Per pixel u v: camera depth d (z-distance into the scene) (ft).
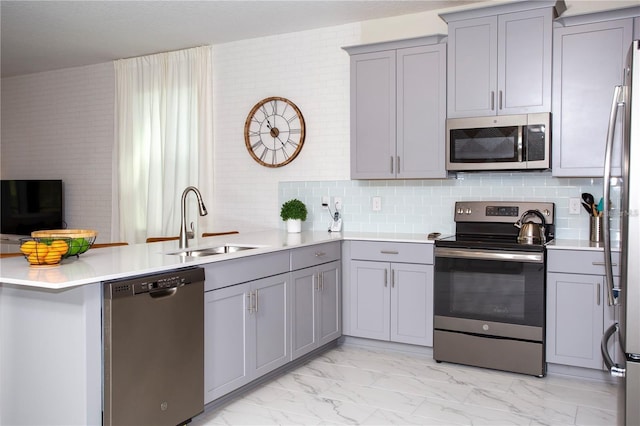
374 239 13.15
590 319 10.91
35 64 19.27
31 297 7.79
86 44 16.71
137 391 7.80
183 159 17.20
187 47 17.13
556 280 11.19
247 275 10.24
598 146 11.20
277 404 10.01
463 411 9.66
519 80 11.86
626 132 6.56
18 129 21.12
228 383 9.75
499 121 12.01
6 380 8.11
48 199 19.88
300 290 11.93
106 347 7.43
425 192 14.15
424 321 12.60
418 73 13.07
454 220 13.39
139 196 18.11
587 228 12.39
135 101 18.15
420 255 12.59
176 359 8.45
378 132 13.62
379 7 13.57
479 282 11.73
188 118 17.15
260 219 16.34
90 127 19.45
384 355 12.99
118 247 11.12
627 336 6.40
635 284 6.34
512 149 11.91
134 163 18.16
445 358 12.17
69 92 19.86
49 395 7.64
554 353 11.26
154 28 15.15
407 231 14.38
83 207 19.69
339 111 15.05
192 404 8.79
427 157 13.04
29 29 15.17
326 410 9.74
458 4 13.35
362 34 14.70
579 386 10.85
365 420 9.31
